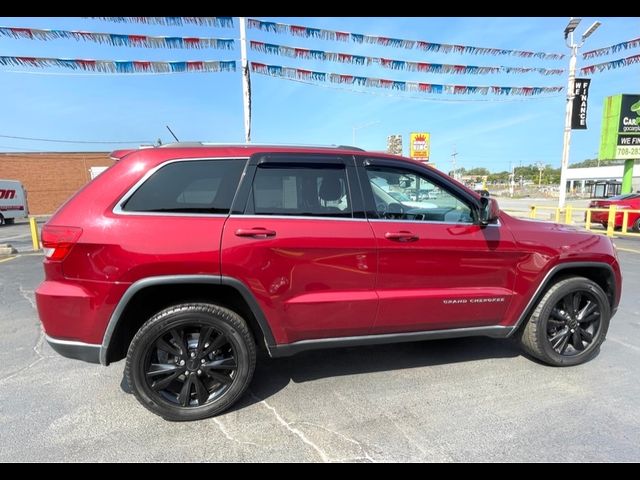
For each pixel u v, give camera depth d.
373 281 2.91
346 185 2.91
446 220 3.16
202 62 9.69
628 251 9.87
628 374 3.36
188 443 2.48
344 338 2.98
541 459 2.33
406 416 2.75
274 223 2.70
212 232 2.58
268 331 2.78
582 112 16.56
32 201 31.30
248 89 10.75
